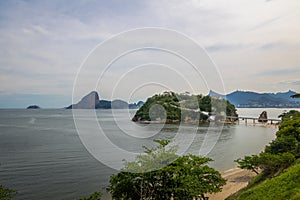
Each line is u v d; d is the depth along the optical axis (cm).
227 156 4019
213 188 1518
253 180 2103
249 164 2312
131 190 1355
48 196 2067
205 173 1565
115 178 1370
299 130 2589
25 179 2441
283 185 1224
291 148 2372
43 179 2433
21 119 10488
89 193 2122
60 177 2469
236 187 2428
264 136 6750
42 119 9338
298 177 1218
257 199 1223
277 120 10125
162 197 1376
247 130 8131
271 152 2477
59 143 4019
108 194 2119
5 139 4900
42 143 4200
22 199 2030
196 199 1591
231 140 5744
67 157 3128
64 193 2133
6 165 2909
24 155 3403
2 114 16025
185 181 1347
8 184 2328
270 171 2070
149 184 1298
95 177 2442
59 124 6462
